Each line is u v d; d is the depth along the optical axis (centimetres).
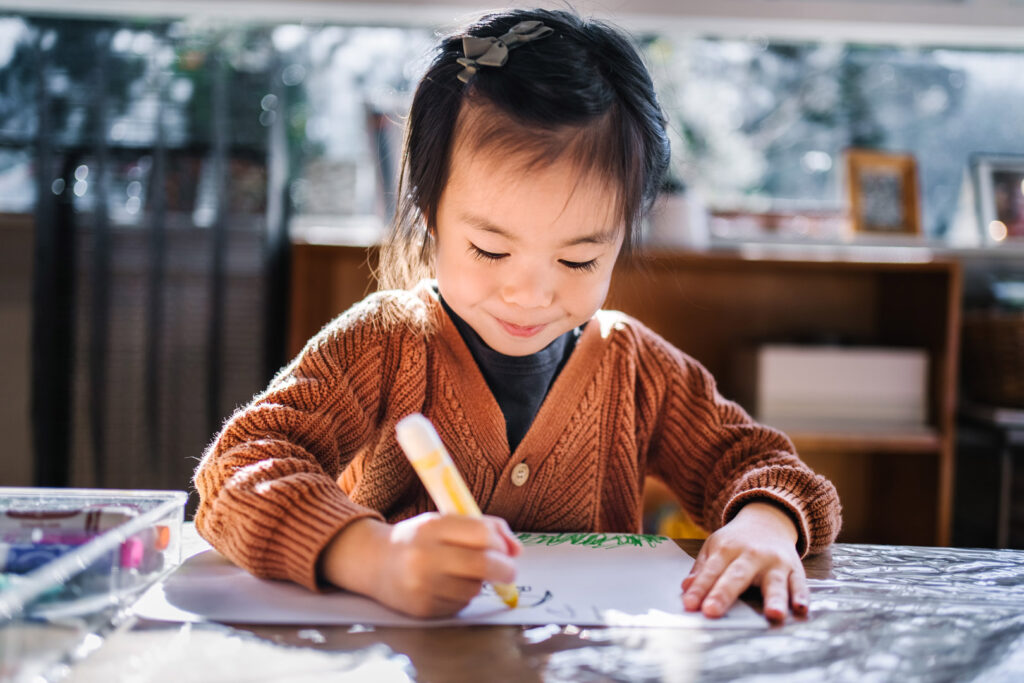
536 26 67
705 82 190
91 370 163
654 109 69
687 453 80
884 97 193
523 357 75
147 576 51
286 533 53
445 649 43
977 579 58
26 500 55
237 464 60
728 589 51
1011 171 192
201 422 165
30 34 168
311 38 186
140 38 167
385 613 48
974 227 192
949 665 42
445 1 177
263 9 174
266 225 162
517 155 59
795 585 53
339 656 42
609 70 66
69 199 163
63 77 164
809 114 193
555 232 61
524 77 62
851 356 165
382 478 75
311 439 65
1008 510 156
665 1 175
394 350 75
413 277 80
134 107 164
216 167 163
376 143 172
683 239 164
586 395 78
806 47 191
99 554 44
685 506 80
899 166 191
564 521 78
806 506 64
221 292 163
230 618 47
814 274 191
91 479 165
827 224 189
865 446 157
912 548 67
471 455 75
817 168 195
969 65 193
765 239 187
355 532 52
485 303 64
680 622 48
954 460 175
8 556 48
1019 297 178
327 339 74
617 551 63
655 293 188
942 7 180
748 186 195
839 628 47
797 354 165
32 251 177
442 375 75
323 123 190
